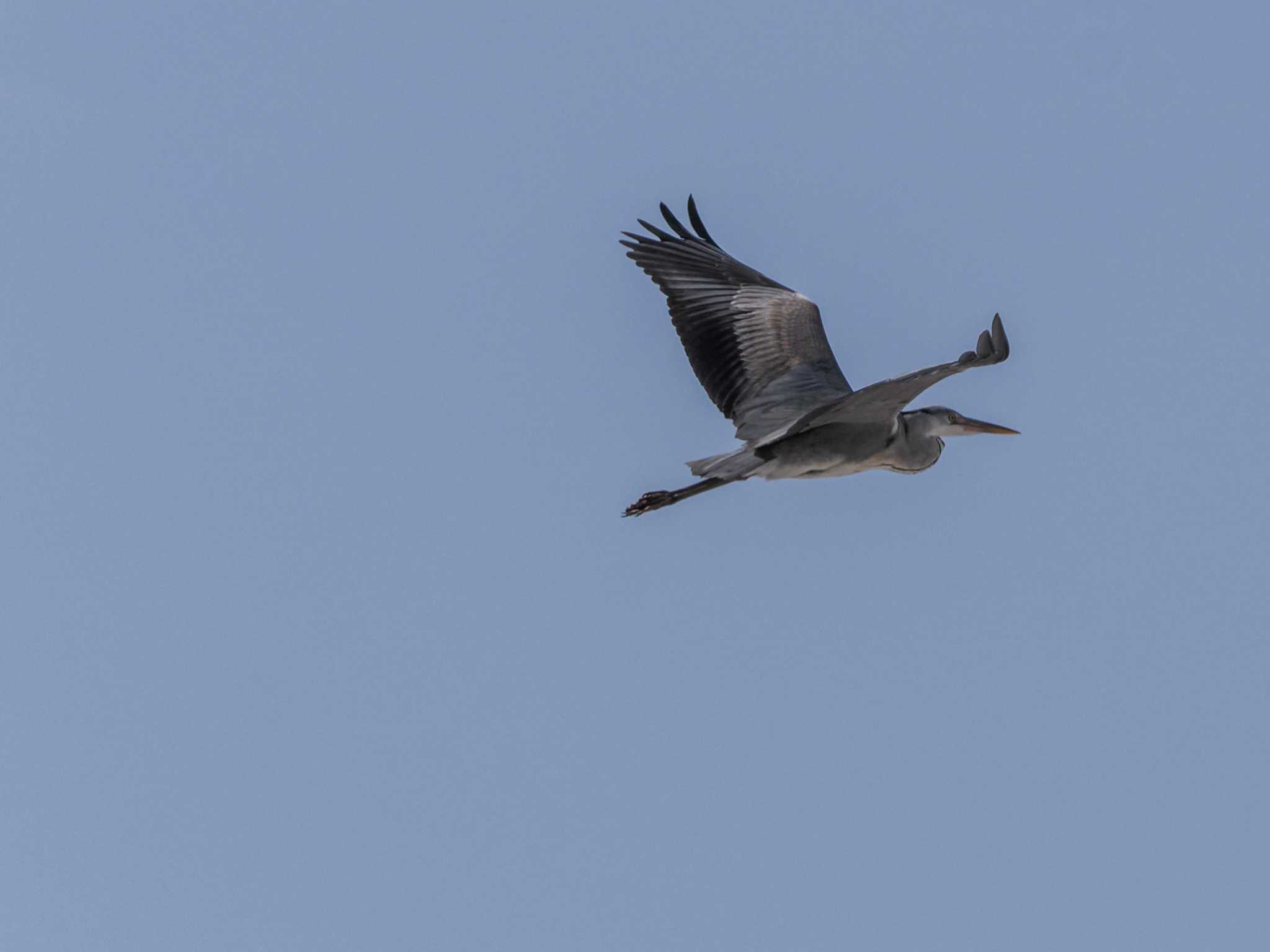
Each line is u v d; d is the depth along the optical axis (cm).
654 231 1803
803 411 1630
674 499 1584
